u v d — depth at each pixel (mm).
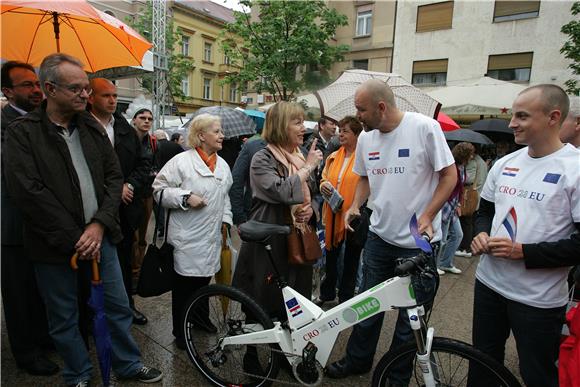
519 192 1688
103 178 2117
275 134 2309
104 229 2066
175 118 13883
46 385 2275
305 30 14914
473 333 1949
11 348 2406
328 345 2057
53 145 1896
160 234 5496
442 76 15383
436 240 2176
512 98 8930
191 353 2410
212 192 2582
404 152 2096
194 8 27281
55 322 2072
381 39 17594
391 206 2160
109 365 2109
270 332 2166
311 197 2482
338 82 4309
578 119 2209
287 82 15844
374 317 2385
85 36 3039
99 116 2684
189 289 2689
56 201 1894
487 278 1826
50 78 1847
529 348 1686
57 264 1971
